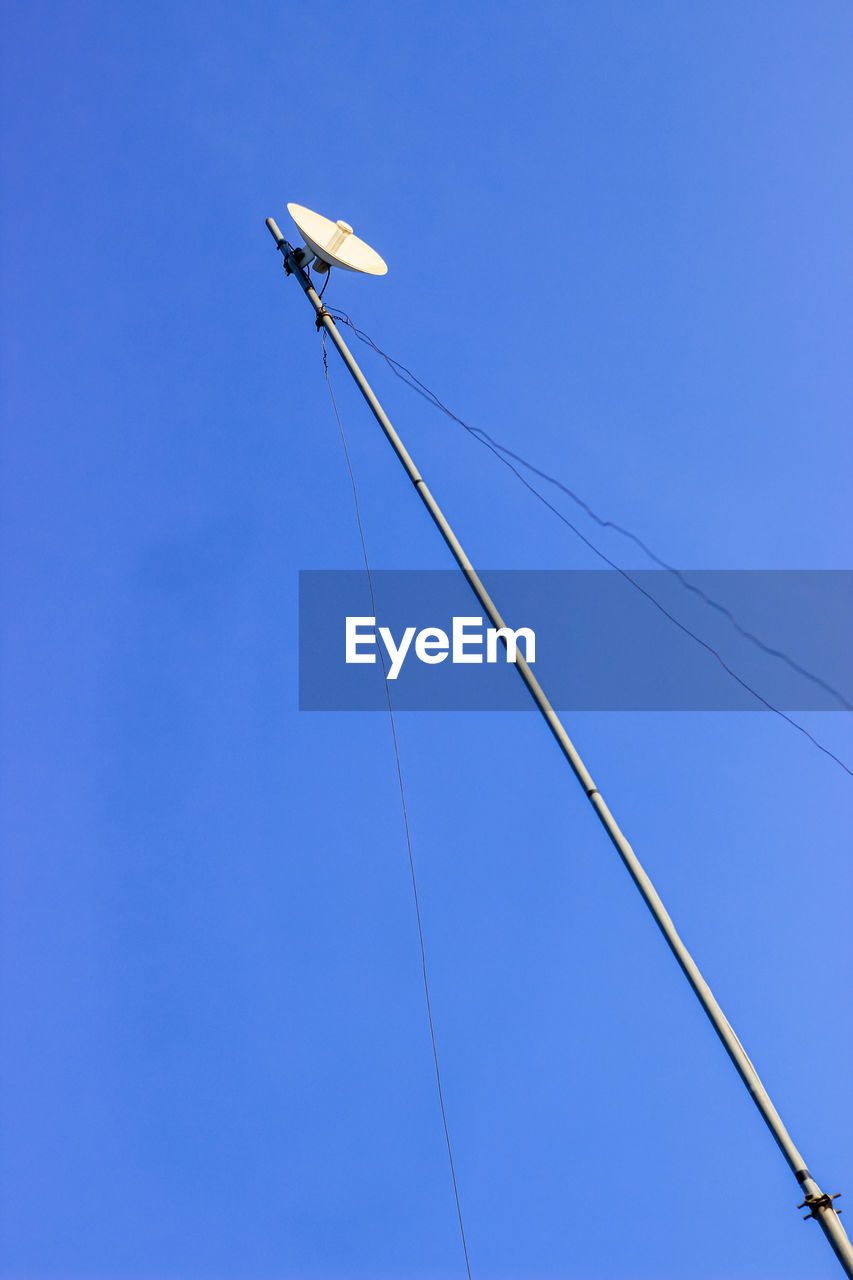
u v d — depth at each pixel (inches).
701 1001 277.6
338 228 517.3
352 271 521.0
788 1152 254.1
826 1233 240.7
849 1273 233.8
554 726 332.8
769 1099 261.4
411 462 413.4
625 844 307.7
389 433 425.1
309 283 519.5
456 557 380.8
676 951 286.4
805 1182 248.8
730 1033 271.4
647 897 296.7
